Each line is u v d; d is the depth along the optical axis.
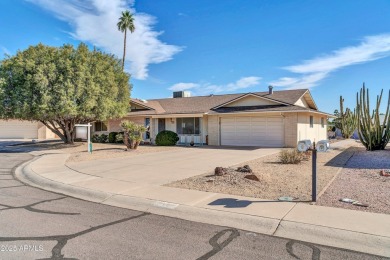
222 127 23.05
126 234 4.93
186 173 10.49
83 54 20.34
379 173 10.06
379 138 18.55
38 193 7.99
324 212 5.80
